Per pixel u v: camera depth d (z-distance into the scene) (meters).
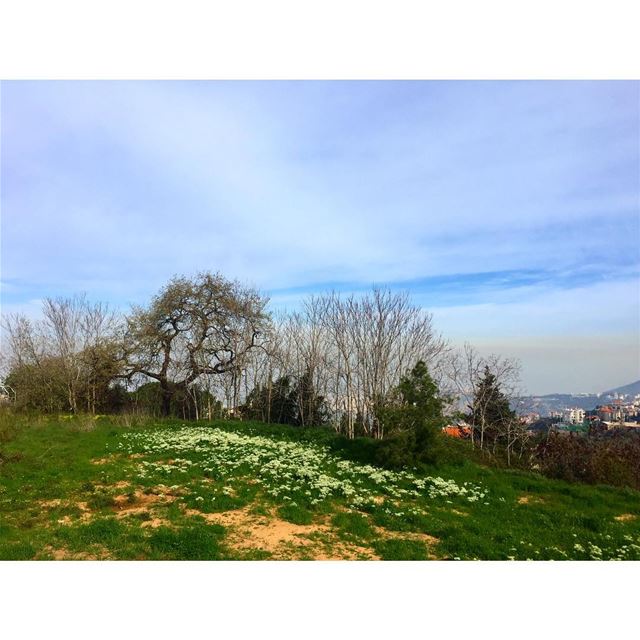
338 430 31.55
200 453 19.70
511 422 26.83
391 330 32.00
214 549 9.92
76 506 12.44
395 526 12.36
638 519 15.02
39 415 32.16
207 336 38.84
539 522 13.87
